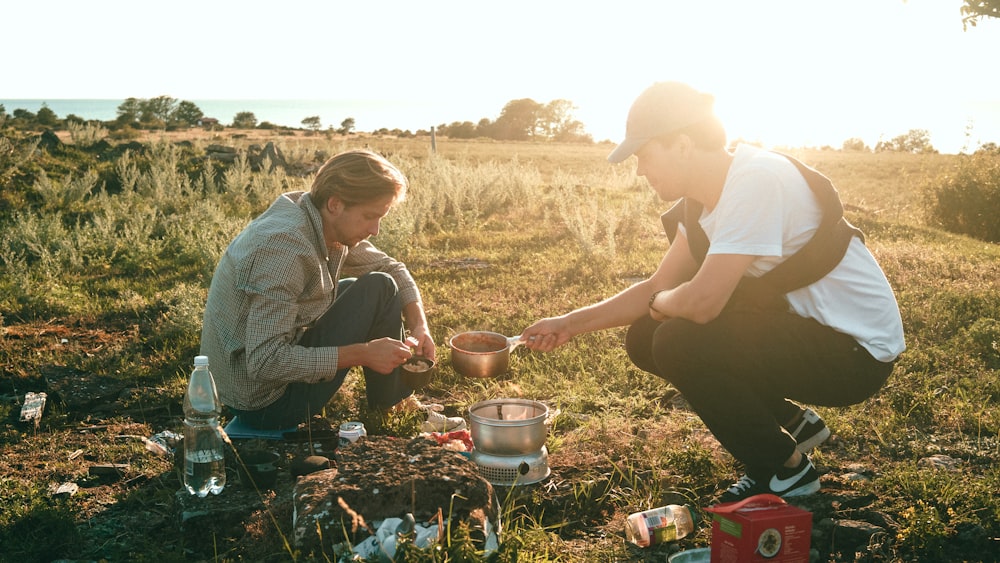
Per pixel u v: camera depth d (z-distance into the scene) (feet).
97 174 52.49
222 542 9.50
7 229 33.27
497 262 29.50
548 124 374.84
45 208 41.78
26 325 20.61
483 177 49.60
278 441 12.14
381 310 12.46
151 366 17.19
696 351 9.68
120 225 37.70
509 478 10.81
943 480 10.37
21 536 9.63
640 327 11.52
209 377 10.62
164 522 10.19
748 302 9.81
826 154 168.45
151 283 26.27
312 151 70.18
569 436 13.03
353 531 8.42
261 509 9.78
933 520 9.11
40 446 13.06
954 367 15.97
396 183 11.44
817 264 9.44
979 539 9.11
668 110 9.27
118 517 10.48
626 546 9.53
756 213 9.07
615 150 9.62
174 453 11.89
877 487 10.55
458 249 33.01
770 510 8.35
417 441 10.28
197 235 32.22
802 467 10.15
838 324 9.52
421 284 25.14
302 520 8.63
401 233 32.07
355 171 11.21
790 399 11.05
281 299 11.10
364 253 13.88
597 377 16.17
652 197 47.78
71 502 10.82
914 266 26.81
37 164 52.70
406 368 12.26
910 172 108.68
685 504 10.37
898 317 9.81
